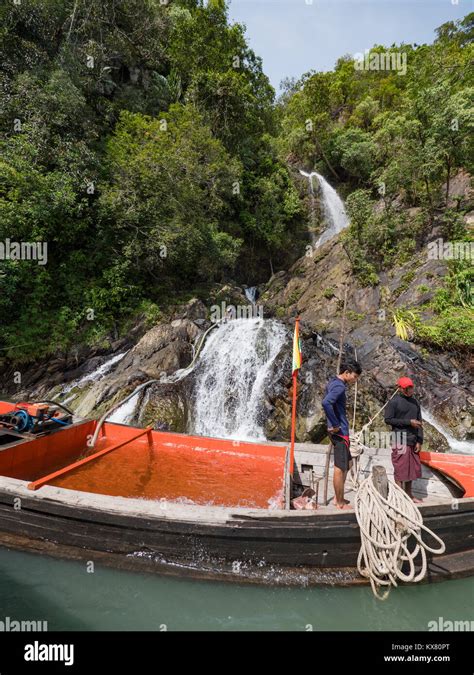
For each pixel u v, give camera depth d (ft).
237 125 51.93
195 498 12.75
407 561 10.37
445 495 12.75
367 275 38.42
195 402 27.17
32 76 34.40
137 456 16.03
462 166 40.52
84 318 32.99
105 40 46.98
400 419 12.12
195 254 38.81
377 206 46.60
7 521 11.42
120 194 34.40
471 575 10.46
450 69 50.08
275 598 9.90
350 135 64.49
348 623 9.31
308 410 24.89
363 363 28.66
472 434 24.09
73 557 10.62
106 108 44.88
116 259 35.27
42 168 31.96
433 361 27.84
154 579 10.18
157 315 33.88
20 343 30.09
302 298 43.60
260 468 14.93
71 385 28.99
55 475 11.28
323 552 10.30
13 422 15.37
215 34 57.31
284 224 59.57
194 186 38.86
